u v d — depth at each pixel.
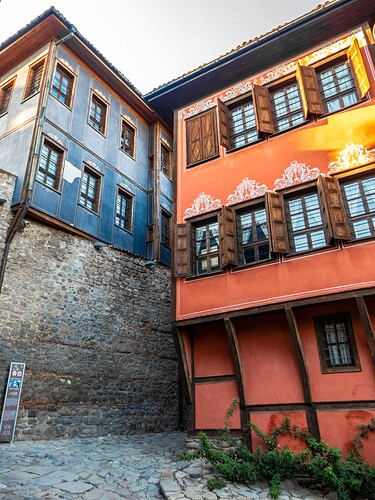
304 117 9.14
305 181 8.45
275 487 6.02
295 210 8.54
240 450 7.02
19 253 9.98
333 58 9.31
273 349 7.94
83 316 11.09
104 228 12.85
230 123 10.51
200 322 8.51
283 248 8.00
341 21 9.34
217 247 9.26
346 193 8.09
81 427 10.07
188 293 8.95
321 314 7.64
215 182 9.74
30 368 9.37
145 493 5.89
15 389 8.84
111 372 11.38
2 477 6.02
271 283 8.00
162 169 16.59
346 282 7.24
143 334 12.89
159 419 12.50
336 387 7.08
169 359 13.65
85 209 12.25
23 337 9.44
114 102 15.09
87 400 10.45
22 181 10.42
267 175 9.02
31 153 10.73
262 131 9.25
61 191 11.45
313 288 7.51
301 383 7.41
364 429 6.59
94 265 11.96
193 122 11.01
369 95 8.41
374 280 7.00
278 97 9.98
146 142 16.55
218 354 8.56
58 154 11.92
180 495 5.64
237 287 8.38
